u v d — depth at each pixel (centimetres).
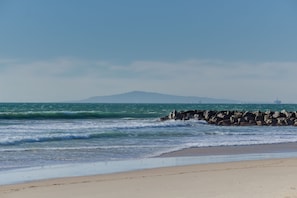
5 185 1285
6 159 1864
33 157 1934
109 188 1221
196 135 3322
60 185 1277
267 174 1449
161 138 2992
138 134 3256
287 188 1159
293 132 3919
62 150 2191
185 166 1698
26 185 1281
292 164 1753
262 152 2256
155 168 1644
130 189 1202
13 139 2558
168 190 1179
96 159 1898
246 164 1752
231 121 5288
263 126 5066
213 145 2536
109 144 2530
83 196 1116
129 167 1673
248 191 1129
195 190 1167
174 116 5538
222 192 1127
